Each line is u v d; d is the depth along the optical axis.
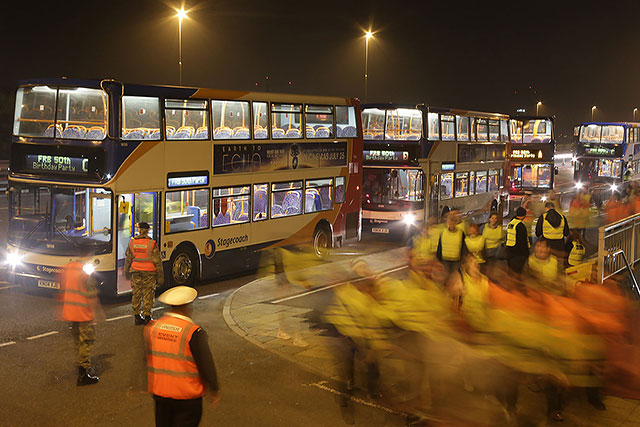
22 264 12.73
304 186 17.44
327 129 18.30
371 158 22.09
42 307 12.14
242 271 15.60
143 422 7.29
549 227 12.92
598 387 7.91
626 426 7.37
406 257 18.47
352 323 8.11
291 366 9.29
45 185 12.61
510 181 33.28
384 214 21.84
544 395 8.25
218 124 14.62
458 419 7.46
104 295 12.44
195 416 5.49
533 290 9.04
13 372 8.83
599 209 33.09
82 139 12.42
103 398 7.97
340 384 8.58
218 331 11.05
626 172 39.38
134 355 9.68
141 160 12.79
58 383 8.45
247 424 7.31
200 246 14.31
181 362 5.42
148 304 11.35
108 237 12.40
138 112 12.79
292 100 16.89
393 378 8.64
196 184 14.09
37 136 12.74
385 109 21.94
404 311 8.73
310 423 7.36
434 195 22.33
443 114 23.02
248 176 15.51
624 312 9.06
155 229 13.26
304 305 12.85
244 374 8.95
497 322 8.80
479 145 26.09
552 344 8.27
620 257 13.38
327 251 18.52
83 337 8.36
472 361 8.37
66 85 12.44
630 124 39.44
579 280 11.41
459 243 11.27
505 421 7.42
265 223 16.12
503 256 12.84
